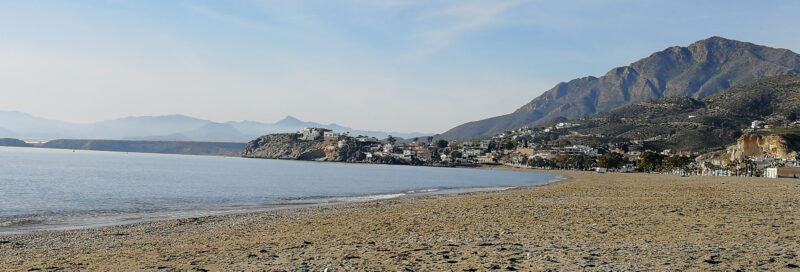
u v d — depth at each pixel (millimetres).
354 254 17969
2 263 18000
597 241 19797
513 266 15281
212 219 34938
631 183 89438
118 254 19656
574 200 43438
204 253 19141
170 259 18031
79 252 20984
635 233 21812
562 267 14977
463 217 30266
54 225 34438
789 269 14125
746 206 34000
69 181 92500
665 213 29984
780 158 190625
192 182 100188
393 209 39406
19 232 30516
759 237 19953
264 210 45031
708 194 49469
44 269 16828
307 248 19719
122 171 144500
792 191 55031
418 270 15086
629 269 14523
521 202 41844
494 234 22453
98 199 58656
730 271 14031
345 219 32031
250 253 18766
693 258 15906
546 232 22719
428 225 26703
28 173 117750
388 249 18969
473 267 15289
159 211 44812
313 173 176125
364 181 124312
